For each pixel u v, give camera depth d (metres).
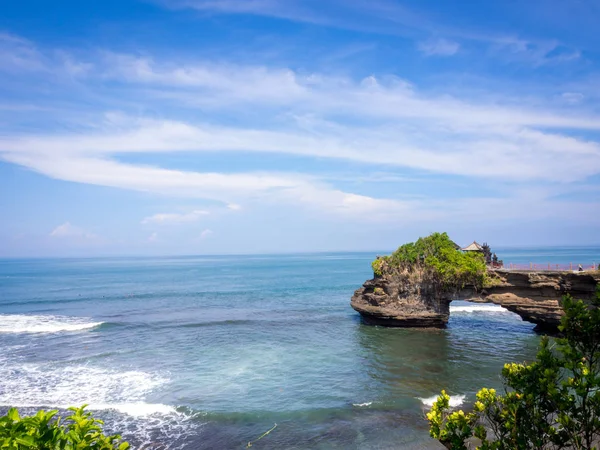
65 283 104.88
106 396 24.78
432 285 43.56
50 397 24.50
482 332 42.62
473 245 51.69
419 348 36.09
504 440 7.84
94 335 41.62
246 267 188.25
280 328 44.78
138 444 19.20
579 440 6.93
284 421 21.62
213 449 18.86
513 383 8.16
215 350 35.56
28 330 43.97
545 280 38.88
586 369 7.26
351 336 40.84
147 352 34.88
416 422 21.36
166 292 81.31
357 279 111.88
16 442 5.07
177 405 23.50
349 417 22.05
